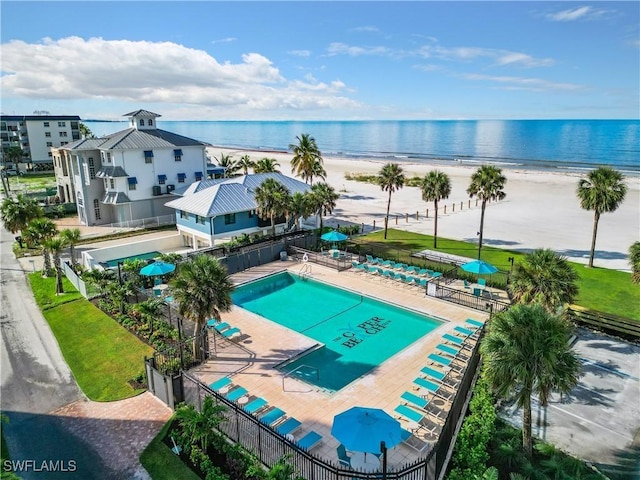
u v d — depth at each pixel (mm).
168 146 54906
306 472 14031
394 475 12492
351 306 30422
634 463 15492
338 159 156875
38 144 113125
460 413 17094
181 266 21547
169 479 14477
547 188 81750
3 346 24219
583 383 20547
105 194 55156
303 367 22266
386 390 19531
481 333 22938
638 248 26469
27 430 17188
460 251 41812
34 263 40125
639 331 24484
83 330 25922
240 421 16141
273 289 33719
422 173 106812
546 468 14680
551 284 20719
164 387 18516
